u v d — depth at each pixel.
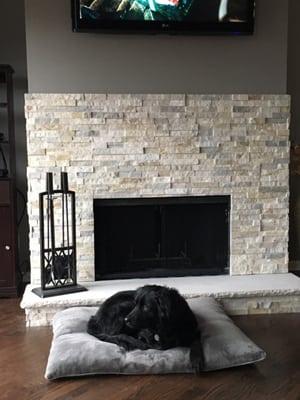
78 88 3.47
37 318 3.11
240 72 3.62
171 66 3.54
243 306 3.30
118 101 3.46
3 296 3.73
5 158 4.05
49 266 3.24
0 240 3.70
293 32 4.20
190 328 2.54
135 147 3.51
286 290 3.31
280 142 3.66
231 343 2.48
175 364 2.38
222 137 3.59
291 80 4.23
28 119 3.40
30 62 3.41
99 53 3.46
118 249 3.67
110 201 3.58
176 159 3.56
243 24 3.49
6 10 3.98
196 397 2.18
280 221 3.72
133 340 2.52
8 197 3.68
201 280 3.54
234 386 2.28
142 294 2.53
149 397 2.19
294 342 2.80
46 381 2.35
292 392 2.22
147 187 3.55
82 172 3.48
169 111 3.52
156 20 3.40
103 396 2.20
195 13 3.43
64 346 2.45
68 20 3.41
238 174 3.63
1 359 2.61
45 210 3.46
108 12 3.35
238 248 3.69
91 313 2.91
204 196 3.65
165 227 3.70
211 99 3.55
